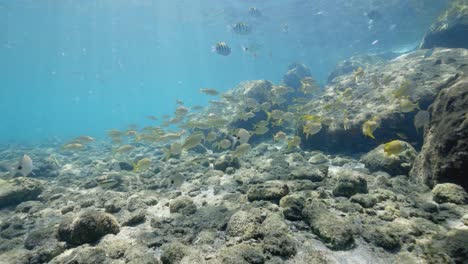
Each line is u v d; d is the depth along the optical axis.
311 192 5.12
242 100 12.73
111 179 7.59
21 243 4.80
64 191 7.77
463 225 3.73
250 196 5.18
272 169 7.19
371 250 3.42
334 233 3.61
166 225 4.76
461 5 13.20
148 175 9.02
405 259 3.20
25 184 7.29
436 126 5.18
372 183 5.60
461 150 4.38
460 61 9.60
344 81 12.72
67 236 4.37
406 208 4.42
